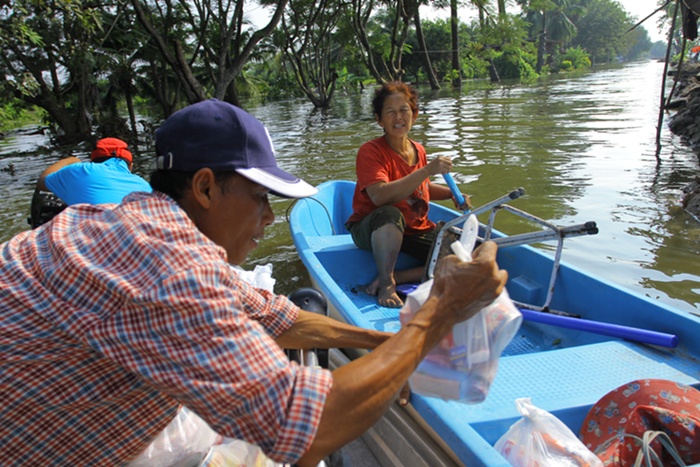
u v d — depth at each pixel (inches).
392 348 39.4
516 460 61.9
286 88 1230.3
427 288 45.4
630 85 773.3
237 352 36.7
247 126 45.3
